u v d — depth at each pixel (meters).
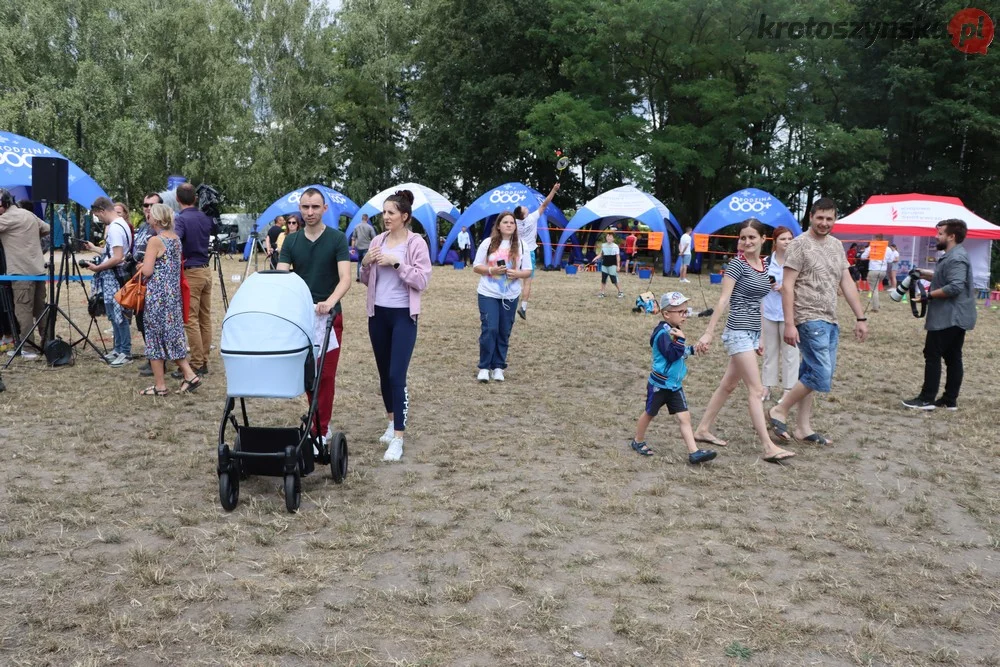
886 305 18.36
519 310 12.88
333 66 40.16
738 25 30.77
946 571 3.97
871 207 21.48
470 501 4.78
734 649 3.14
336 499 4.75
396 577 3.71
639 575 3.75
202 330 8.43
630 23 30.72
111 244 8.53
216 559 3.83
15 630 3.14
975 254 22.91
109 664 2.93
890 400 7.99
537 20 34.47
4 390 7.34
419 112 40.88
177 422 6.42
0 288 9.09
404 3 44.03
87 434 5.95
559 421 6.83
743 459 5.84
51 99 35.12
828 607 3.54
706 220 26.61
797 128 32.66
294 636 3.15
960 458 6.03
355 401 7.34
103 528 4.21
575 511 4.67
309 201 5.23
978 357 11.02
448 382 8.34
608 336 11.84
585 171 36.53
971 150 32.97
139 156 35.41
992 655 3.17
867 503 4.95
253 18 39.53
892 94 30.73
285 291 4.62
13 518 4.32
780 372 7.44
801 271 6.04
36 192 8.36
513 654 3.07
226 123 37.50
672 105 34.06
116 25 38.22
